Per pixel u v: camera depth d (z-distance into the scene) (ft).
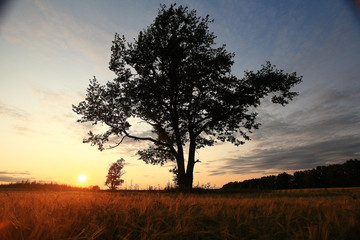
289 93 69.31
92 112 67.82
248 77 69.97
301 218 8.59
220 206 10.98
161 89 68.28
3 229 5.42
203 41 70.95
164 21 68.28
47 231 5.38
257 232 6.84
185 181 67.56
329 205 11.71
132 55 68.59
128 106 69.62
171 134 74.23
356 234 6.68
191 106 73.36
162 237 6.02
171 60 69.15
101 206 8.79
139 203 10.69
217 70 68.85
